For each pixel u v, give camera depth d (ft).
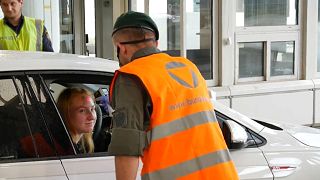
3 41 16.01
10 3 15.76
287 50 25.95
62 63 9.47
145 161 7.63
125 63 8.17
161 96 7.59
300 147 10.91
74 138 9.50
